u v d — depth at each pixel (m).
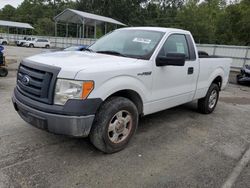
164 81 4.33
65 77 3.12
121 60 3.82
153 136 4.51
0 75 9.50
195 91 5.30
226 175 3.38
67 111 3.09
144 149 3.96
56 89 3.14
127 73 3.62
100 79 3.27
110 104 3.49
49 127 3.19
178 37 4.79
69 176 3.11
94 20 32.12
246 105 7.65
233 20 28.28
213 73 5.84
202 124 5.38
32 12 75.38
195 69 5.10
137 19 57.81
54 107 3.13
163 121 5.37
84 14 30.25
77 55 3.94
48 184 2.93
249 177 3.37
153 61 4.05
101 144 3.52
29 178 3.01
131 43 4.46
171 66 4.39
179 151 3.99
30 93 3.41
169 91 4.51
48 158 3.48
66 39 38.56
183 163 3.62
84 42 34.72
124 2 57.81
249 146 4.39
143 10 60.03
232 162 3.76
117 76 3.49
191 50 5.04
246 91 10.50
